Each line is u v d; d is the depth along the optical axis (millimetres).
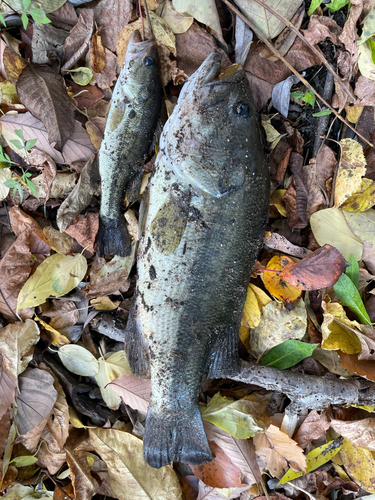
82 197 398
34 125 391
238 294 373
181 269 353
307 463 433
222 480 417
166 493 416
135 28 384
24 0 336
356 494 448
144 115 371
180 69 395
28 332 409
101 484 437
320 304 427
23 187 412
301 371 439
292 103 421
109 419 438
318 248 419
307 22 402
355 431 416
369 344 410
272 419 438
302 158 423
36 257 417
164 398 379
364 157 402
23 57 398
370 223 409
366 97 407
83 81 398
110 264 417
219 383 448
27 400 410
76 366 427
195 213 346
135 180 401
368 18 379
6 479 412
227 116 340
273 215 437
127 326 389
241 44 400
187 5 384
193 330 365
